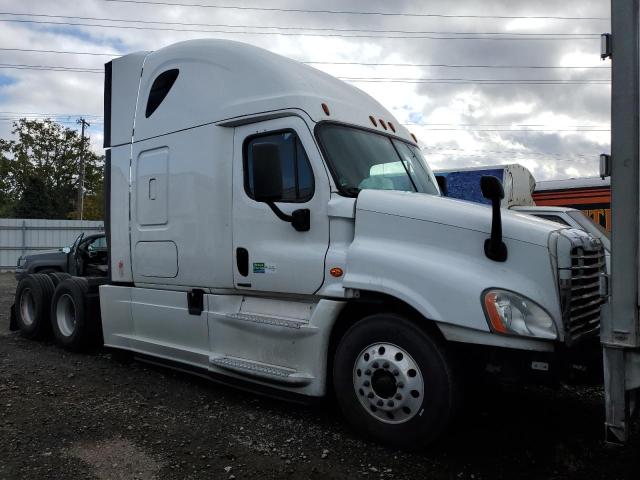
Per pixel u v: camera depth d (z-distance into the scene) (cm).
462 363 375
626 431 287
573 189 1393
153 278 565
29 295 791
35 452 386
